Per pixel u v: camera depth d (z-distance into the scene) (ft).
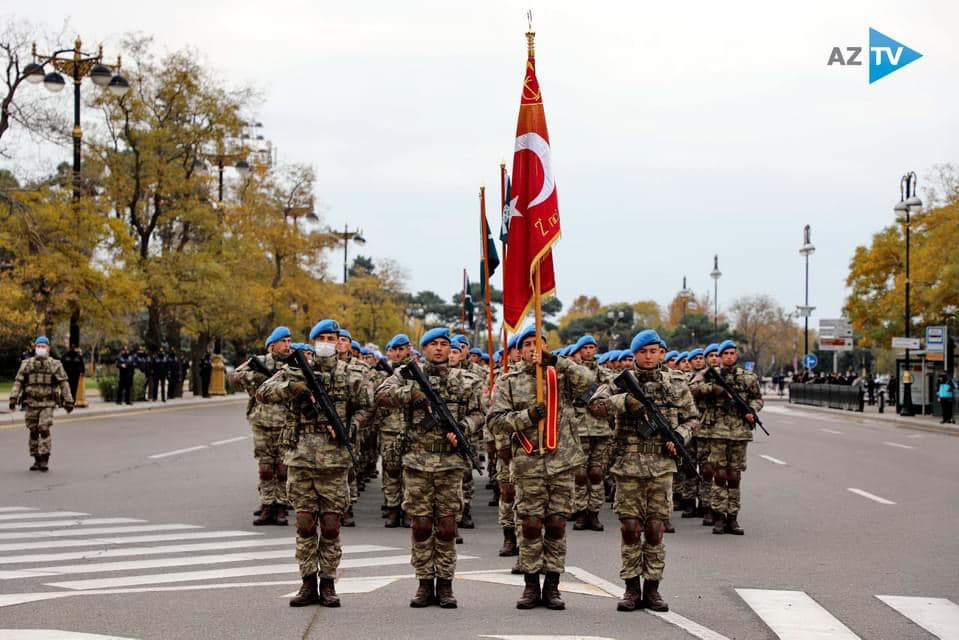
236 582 30.63
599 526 43.39
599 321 287.07
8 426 94.84
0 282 104.42
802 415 152.76
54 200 114.01
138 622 25.22
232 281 153.17
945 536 40.65
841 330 173.17
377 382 42.68
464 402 28.27
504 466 36.22
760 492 55.31
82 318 121.80
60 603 27.43
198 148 149.89
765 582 31.32
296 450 27.35
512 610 26.99
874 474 64.80
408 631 24.35
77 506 47.34
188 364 196.13
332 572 27.53
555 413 26.99
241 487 54.19
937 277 139.44
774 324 368.48
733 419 41.73
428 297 407.64
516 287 30.71
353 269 315.99
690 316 309.22
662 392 28.14
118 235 117.60
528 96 31.17
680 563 34.68
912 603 28.32
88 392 190.70
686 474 48.16
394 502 43.70
